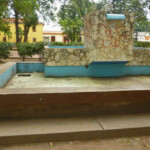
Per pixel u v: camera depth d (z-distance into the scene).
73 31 19.39
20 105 2.71
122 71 6.00
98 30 5.29
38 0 21.00
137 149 2.38
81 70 5.80
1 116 2.78
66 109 2.96
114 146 2.43
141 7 21.67
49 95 2.75
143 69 6.26
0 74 3.94
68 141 2.49
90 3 16.38
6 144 2.36
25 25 23.14
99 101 2.92
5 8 12.34
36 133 2.42
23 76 5.85
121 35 5.43
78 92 2.83
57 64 5.65
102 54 5.42
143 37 28.09
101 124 2.73
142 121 2.87
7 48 11.01
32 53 11.70
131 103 3.19
